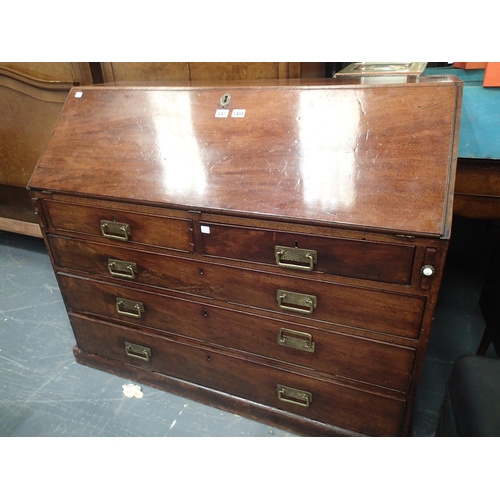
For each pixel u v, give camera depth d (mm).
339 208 1086
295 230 1136
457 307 2135
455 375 1040
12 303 2307
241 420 1543
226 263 1287
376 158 1104
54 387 1729
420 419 1501
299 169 1166
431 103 1104
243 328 1380
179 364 1602
